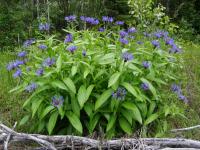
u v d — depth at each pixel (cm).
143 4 228
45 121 146
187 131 154
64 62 141
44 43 169
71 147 128
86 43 153
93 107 143
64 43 155
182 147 127
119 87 141
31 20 366
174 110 148
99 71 142
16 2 394
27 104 151
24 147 140
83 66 144
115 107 141
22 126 156
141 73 148
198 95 188
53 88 143
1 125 133
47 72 141
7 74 207
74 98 141
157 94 154
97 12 403
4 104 178
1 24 351
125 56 140
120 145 126
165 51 172
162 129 150
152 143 127
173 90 157
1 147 132
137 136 143
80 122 139
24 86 148
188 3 493
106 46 150
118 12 410
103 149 127
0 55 284
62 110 138
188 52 278
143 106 146
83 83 144
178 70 201
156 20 229
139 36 188
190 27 466
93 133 139
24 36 342
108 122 142
